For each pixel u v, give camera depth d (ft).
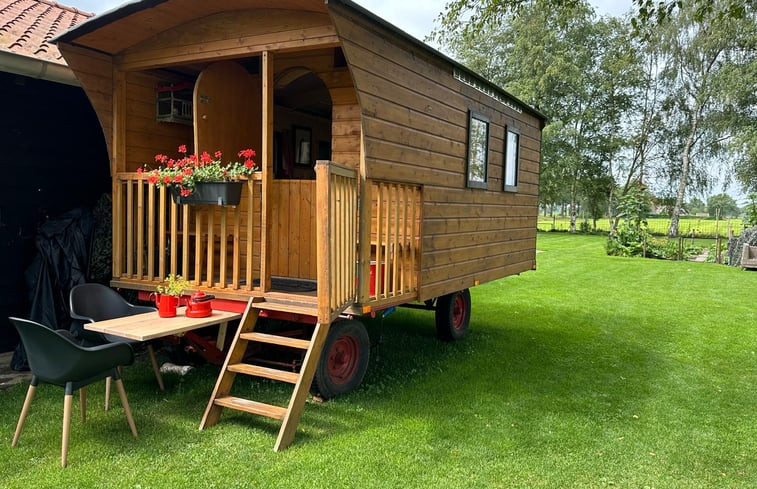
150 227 15.85
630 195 61.87
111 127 16.65
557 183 88.63
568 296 33.37
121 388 11.35
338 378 14.44
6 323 17.47
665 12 21.70
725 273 45.01
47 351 10.12
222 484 9.56
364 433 12.03
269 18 14.03
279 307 13.30
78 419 12.34
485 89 20.13
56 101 18.65
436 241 16.71
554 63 84.74
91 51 16.02
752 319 26.89
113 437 11.46
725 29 74.33
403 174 14.61
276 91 20.94
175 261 15.48
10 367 16.15
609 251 60.23
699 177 88.89
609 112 92.79
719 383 16.97
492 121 20.84
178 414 12.85
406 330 23.18
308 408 13.47
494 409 14.05
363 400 14.21
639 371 18.11
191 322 12.58
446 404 14.28
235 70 17.08
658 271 45.91
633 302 31.50
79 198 19.48
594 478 10.48
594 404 14.79
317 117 25.16
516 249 24.34
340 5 11.69
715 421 13.78
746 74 74.02
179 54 15.44
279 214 16.44
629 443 12.25
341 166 12.15
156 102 18.10
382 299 14.12
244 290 14.57
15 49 15.96
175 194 15.17
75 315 13.06
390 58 13.78
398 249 14.79
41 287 16.89
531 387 16.08
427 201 16.05
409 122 14.80
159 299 13.43
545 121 26.73
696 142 87.61
